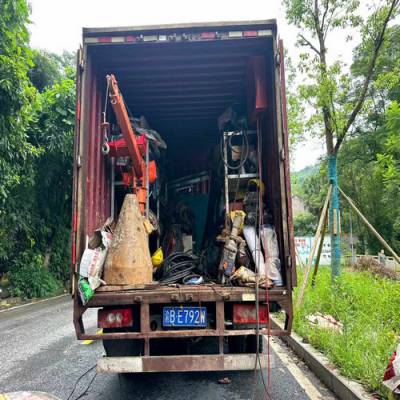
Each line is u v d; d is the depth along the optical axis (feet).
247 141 14.47
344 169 74.38
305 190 105.81
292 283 9.96
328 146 24.26
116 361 9.30
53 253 38.40
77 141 10.42
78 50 10.86
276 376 12.19
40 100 31.09
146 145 14.26
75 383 11.98
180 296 9.80
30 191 33.06
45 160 33.19
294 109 26.73
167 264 12.84
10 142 23.68
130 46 12.46
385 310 16.37
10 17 22.43
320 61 23.75
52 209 37.73
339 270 22.63
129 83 15.72
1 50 22.70
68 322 22.36
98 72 13.35
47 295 33.58
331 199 23.45
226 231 12.95
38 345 17.01
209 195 19.62
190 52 13.21
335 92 23.25
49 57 38.78
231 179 14.05
